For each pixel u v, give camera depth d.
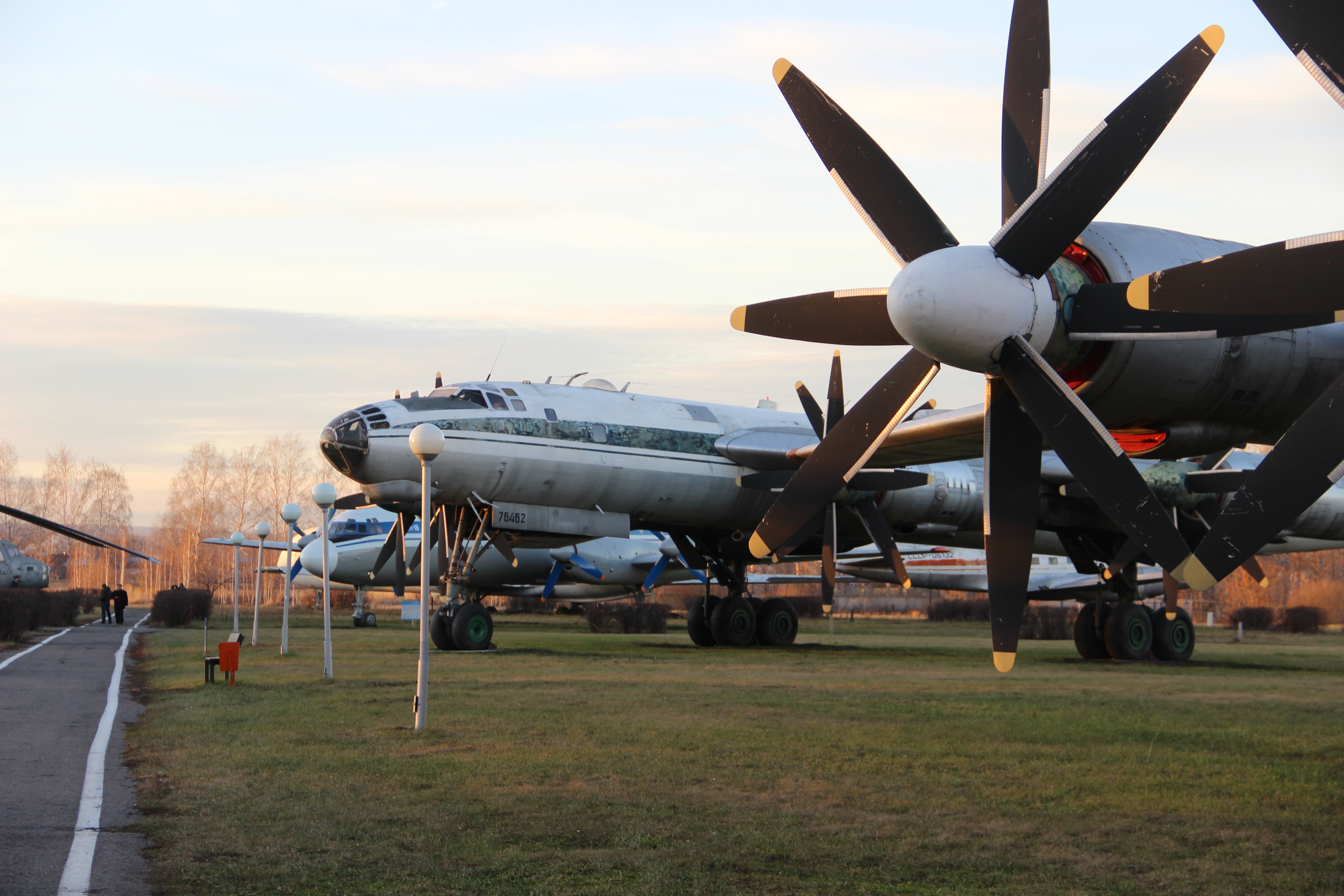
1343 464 7.91
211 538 66.00
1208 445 12.94
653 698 14.13
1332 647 32.78
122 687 15.66
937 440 15.82
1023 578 10.61
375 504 23.42
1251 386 12.06
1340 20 7.45
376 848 6.49
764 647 27.89
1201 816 7.60
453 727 11.30
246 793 8.00
